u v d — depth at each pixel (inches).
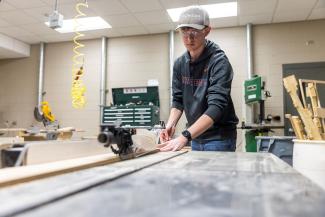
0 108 219.8
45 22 178.4
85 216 13.0
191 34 59.8
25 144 28.8
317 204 15.4
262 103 157.6
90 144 39.4
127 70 198.7
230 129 65.8
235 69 180.1
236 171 27.5
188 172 26.5
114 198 16.4
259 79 150.2
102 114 171.2
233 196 17.1
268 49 177.6
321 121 110.1
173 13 164.6
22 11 163.5
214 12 163.5
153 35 196.7
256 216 13.3
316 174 95.7
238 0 148.0
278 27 177.6
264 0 148.3
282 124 169.3
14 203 14.3
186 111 69.5
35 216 13.0
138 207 14.6
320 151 96.1
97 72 203.3
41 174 22.9
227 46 182.7
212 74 60.8
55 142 32.6
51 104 209.6
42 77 212.4
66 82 209.2
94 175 22.9
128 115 164.6
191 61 65.4
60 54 212.7
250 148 149.9
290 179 23.0
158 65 193.8
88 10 161.0
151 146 51.9
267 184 20.9
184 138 52.7
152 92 178.4
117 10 160.9
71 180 20.6
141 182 21.3
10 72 221.3
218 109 55.4
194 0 148.3
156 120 167.6
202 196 17.0
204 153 50.7
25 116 214.2
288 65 173.5
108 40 204.2
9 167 25.8
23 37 203.3
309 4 152.2
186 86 68.1
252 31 180.2
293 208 14.7
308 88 111.8
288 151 121.4
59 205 14.9
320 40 171.5
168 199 16.3
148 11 161.9
